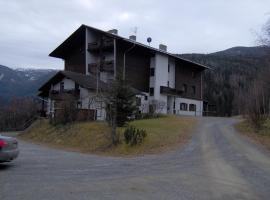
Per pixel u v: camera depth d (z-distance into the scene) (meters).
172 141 21.25
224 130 26.75
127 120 25.91
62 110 30.80
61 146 24.80
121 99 25.38
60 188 9.23
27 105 51.53
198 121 33.28
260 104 32.22
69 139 26.14
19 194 8.45
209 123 31.89
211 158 15.57
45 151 20.36
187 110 54.59
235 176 11.41
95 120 31.02
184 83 54.47
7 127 48.50
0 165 13.39
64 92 38.19
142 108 41.03
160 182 10.33
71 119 30.23
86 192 8.84
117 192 8.94
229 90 89.81
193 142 21.03
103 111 33.56
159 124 28.44
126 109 25.53
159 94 48.06
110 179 10.67
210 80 97.62
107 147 20.92
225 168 12.98
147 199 8.30
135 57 46.16
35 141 29.02
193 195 8.80
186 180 10.68
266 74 38.34
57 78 43.31
